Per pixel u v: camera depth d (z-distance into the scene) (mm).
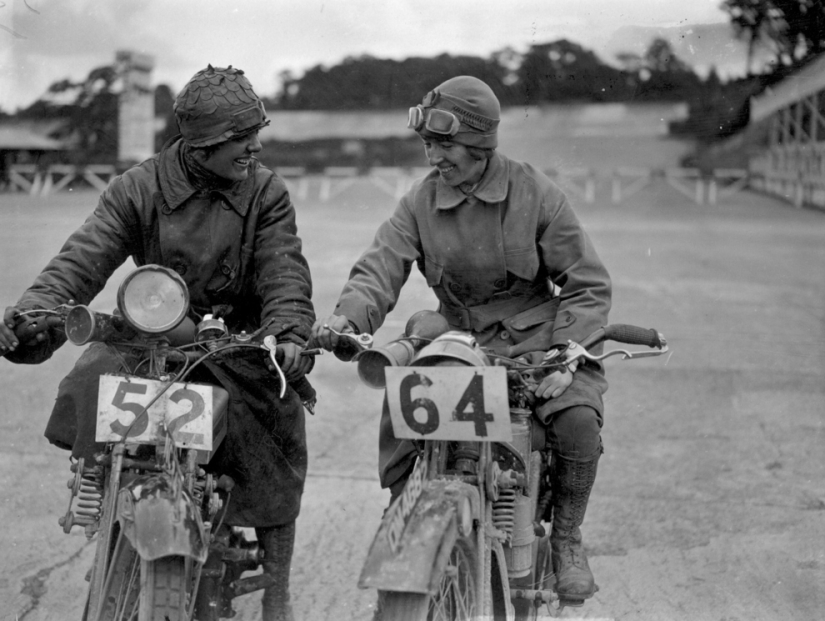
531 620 3643
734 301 10391
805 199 16500
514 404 3332
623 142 16344
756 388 7543
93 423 3248
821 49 10766
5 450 5980
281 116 15141
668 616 4227
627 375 7898
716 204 17031
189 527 2875
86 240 3645
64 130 13750
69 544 4832
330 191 16938
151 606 2834
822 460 6168
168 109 13773
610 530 5148
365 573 2723
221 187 3686
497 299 3797
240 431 3584
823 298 10609
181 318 3047
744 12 10883
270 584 3725
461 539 2926
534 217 3666
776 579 4594
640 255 13156
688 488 5711
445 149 3531
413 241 3775
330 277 10422
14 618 4082
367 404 7297
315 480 5785
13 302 8445
